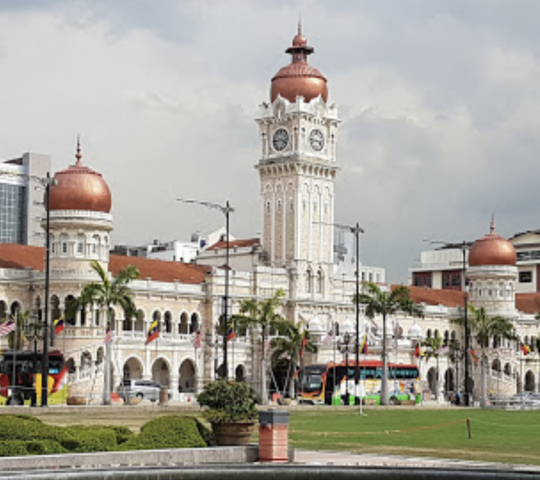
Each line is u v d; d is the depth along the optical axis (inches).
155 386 4822.8
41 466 1553.9
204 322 5757.9
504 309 7357.3
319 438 2576.3
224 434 1921.8
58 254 5012.3
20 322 4643.2
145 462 1685.5
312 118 6235.2
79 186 5019.7
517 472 1430.9
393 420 3535.9
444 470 1451.8
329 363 5049.2
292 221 6176.2
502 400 5511.8
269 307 5211.6
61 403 4227.4
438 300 7465.6
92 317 4960.6
